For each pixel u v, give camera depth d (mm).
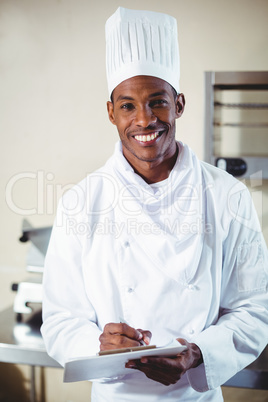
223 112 1990
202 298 1025
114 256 1051
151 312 1029
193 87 2000
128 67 987
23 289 1792
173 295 1024
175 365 855
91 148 2105
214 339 986
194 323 1030
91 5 2021
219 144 2025
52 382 2139
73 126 2105
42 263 1794
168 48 1023
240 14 1934
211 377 975
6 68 2115
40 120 2121
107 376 948
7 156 2164
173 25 1047
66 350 1008
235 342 1010
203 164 1146
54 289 1097
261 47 1941
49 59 2080
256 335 1029
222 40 1958
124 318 1045
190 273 1021
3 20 2088
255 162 1808
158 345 1029
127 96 985
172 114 1009
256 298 1068
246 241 1059
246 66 1962
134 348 840
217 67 1976
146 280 1036
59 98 2098
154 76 982
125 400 1039
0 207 2180
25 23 2074
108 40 1068
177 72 1067
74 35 2051
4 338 1542
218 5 1940
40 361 1468
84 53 2055
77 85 2078
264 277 1072
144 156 997
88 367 823
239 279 1063
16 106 2129
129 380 1037
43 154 2139
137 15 1015
